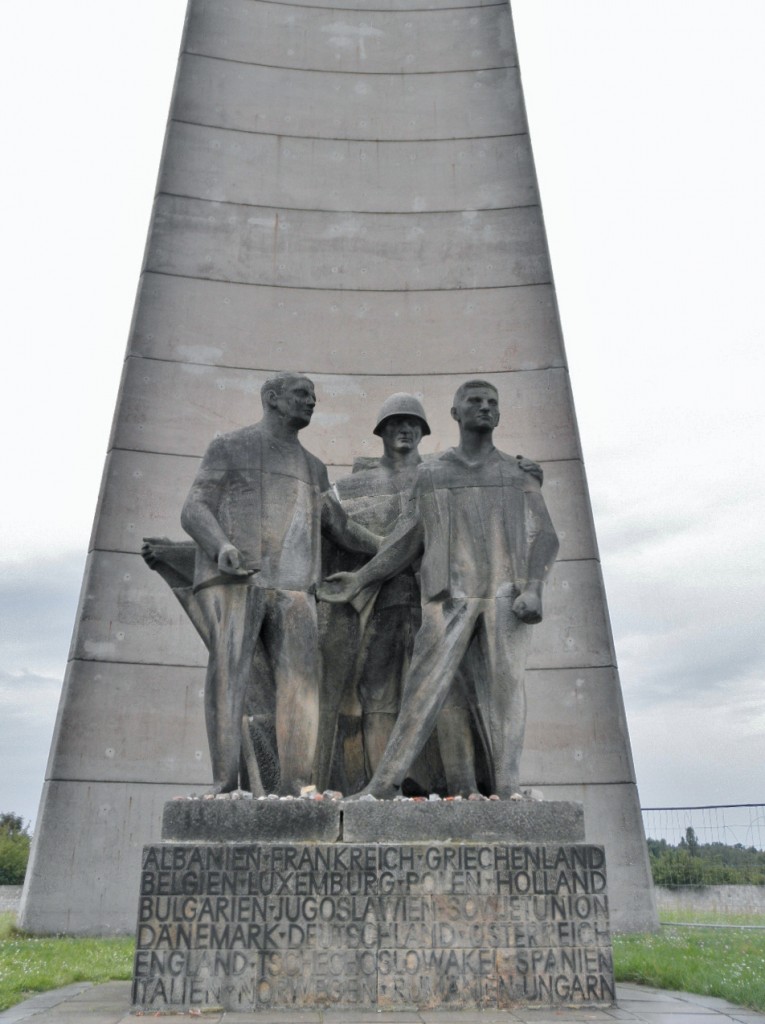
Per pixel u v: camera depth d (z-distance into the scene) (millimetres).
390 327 13664
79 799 11094
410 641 7062
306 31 15617
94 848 10953
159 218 13859
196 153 14383
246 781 6344
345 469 12852
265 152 14594
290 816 5633
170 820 5582
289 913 5352
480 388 6844
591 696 11742
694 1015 5102
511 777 6133
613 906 10922
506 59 15531
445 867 5496
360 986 5266
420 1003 5254
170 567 6832
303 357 13422
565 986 5367
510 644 6375
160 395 12930
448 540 6582
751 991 5605
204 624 6410
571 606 12133
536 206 14312
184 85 14828
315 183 14492
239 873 5395
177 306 13398
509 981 5344
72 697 11445
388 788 6070
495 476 6727
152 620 11930
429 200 14453
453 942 5379
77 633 11719
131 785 11258
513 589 6484
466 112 15125
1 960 7684
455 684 6535
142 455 12602
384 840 5629
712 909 13258
